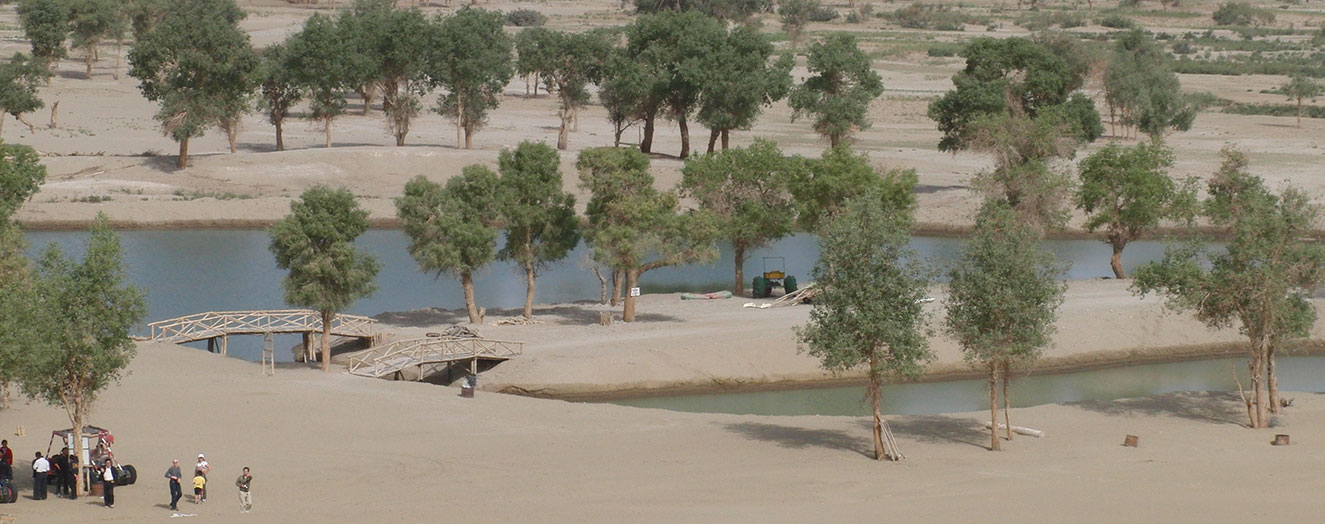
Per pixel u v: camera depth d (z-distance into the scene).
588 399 65.19
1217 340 76.50
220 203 119.94
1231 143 154.12
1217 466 45.97
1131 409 59.69
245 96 145.88
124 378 59.78
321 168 129.88
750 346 69.75
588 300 87.31
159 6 188.88
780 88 133.38
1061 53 148.62
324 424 53.59
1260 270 54.16
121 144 140.62
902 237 48.84
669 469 46.06
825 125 134.38
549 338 72.19
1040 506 39.38
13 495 40.59
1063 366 73.00
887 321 47.81
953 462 47.84
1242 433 54.16
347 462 46.94
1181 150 147.75
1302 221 54.56
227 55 128.62
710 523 36.97
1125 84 156.00
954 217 119.88
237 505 40.12
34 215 114.06
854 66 134.75
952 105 129.12
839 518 37.75
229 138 137.12
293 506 40.03
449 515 38.22
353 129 156.88
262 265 99.38
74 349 41.47
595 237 77.75
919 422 56.97
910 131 166.00
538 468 46.12
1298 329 55.62
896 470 46.03
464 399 59.56
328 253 64.81
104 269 42.28
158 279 92.88
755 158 87.62
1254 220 54.69
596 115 177.25
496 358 68.06
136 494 41.78
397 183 129.62
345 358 70.25
